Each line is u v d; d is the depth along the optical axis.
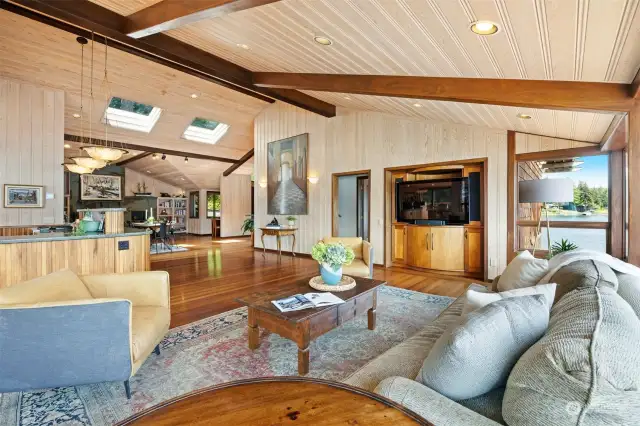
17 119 5.83
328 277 2.74
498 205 4.77
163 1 2.91
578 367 0.75
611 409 0.67
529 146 4.51
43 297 1.87
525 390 0.82
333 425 0.85
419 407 0.95
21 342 1.66
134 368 1.85
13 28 4.73
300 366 2.14
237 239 12.33
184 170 12.10
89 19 3.10
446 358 1.02
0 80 5.67
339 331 2.89
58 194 6.24
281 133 8.01
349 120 6.60
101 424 1.67
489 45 2.14
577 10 1.51
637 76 2.16
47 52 5.28
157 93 6.86
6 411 1.77
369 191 6.26
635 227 2.35
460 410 0.92
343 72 3.76
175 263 6.62
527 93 2.68
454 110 4.00
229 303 3.81
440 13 1.87
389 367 1.39
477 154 4.95
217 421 0.87
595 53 1.92
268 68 4.36
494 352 1.02
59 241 3.46
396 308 3.53
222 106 7.94
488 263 4.85
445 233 5.41
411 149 5.67
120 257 3.90
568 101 2.52
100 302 1.73
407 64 2.95
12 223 5.76
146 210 14.02
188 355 2.44
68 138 7.94
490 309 1.11
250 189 14.19
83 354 1.72
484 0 1.62
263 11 2.60
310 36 2.84
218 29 3.31
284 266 6.24
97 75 5.98
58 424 1.67
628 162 2.37
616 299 1.11
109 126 7.80
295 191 7.65
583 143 4.11
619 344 0.79
